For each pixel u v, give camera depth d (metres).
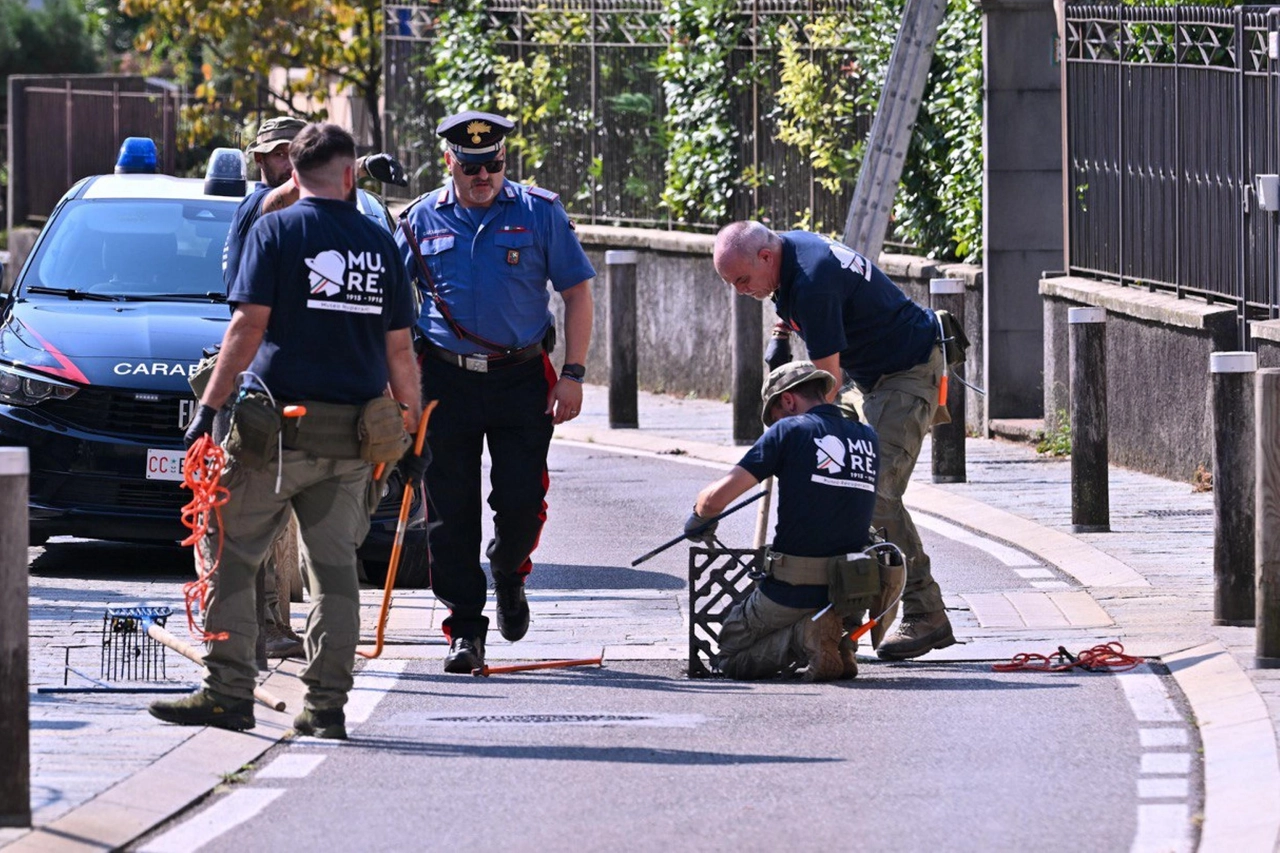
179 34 81.81
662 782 17.34
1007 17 44.03
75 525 27.91
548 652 24.02
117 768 17.39
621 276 46.75
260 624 21.91
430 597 27.95
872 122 49.78
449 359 22.61
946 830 15.80
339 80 83.12
